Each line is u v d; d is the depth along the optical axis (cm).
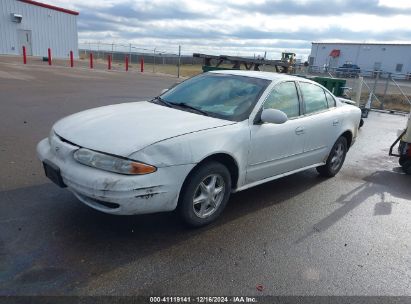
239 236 374
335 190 538
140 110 413
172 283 289
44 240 333
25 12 3388
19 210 385
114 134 338
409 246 382
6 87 1318
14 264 294
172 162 330
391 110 1673
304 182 563
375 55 5153
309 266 330
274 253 347
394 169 682
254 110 417
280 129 442
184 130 353
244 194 493
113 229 362
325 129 527
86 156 322
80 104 1080
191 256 329
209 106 429
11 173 488
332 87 1322
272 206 459
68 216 380
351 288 302
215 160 384
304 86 508
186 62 4194
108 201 310
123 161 312
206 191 373
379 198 519
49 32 3647
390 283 314
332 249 364
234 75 480
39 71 2005
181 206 355
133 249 331
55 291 268
